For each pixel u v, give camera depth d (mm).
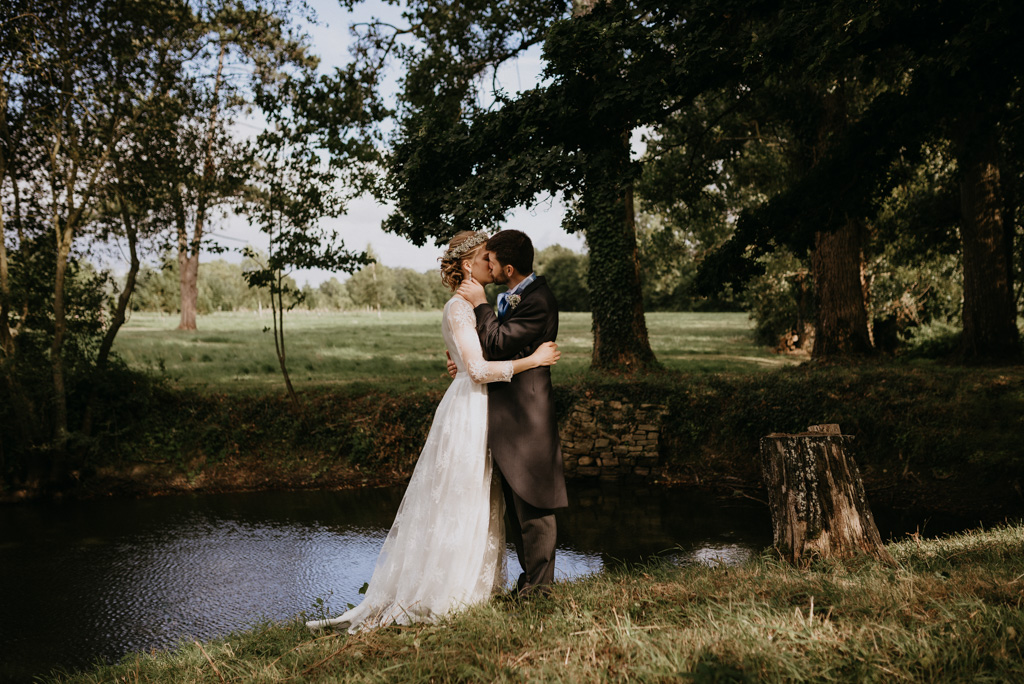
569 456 13383
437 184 8008
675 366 20109
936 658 2229
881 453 11797
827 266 16875
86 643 6566
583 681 2264
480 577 3201
